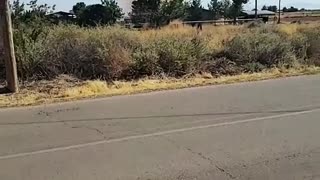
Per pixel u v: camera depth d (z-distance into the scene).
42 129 8.12
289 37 19.47
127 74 14.53
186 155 6.36
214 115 8.99
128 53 14.88
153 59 14.76
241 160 6.09
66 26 16.31
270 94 11.42
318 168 5.75
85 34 15.44
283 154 6.33
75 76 14.00
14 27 15.31
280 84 13.19
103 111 9.62
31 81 13.32
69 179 5.52
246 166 5.85
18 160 6.32
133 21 39.66
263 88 12.46
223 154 6.37
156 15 41.16
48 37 14.73
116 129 8.00
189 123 8.34
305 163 5.94
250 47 17.28
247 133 7.51
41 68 13.84
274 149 6.57
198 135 7.45
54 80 13.48
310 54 18.80
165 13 41.56
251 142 6.96
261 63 16.97
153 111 9.52
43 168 5.95
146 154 6.45
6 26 11.73
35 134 7.77
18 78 13.42
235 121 8.42
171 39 16.66
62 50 14.34
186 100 10.78
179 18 43.00
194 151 6.55
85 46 14.66
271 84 13.21
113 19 35.88
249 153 6.40
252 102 10.34
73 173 5.73
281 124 8.11
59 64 14.16
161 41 16.02
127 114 9.27
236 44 17.41
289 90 12.03
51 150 6.77
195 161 6.09
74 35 15.34
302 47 18.53
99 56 14.41
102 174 5.68
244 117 8.75
